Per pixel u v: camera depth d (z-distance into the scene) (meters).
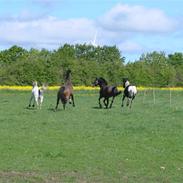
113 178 15.24
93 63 88.69
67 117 32.97
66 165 16.92
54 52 98.75
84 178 15.16
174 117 33.94
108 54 115.69
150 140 22.64
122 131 25.62
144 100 57.69
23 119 31.20
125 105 47.50
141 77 90.62
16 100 52.59
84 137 23.41
